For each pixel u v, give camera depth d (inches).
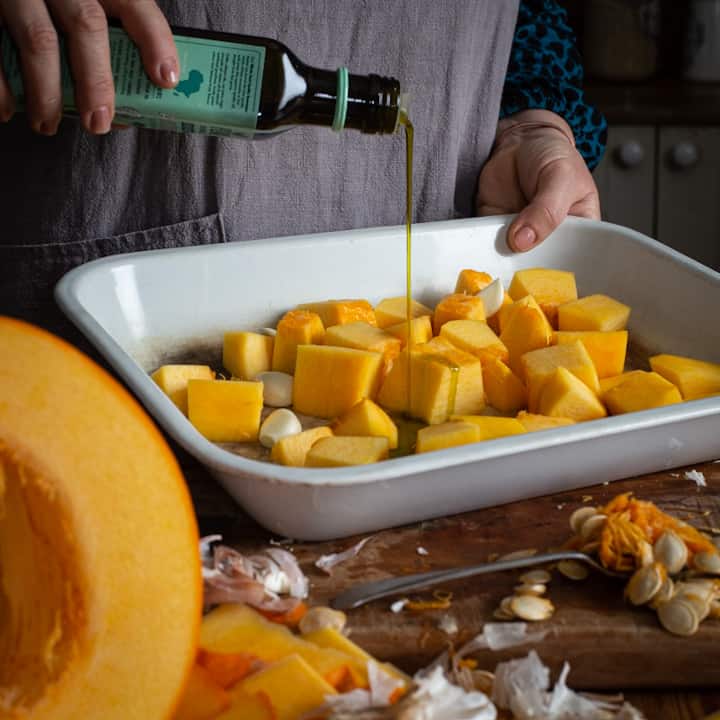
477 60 52.8
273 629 29.1
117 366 36.9
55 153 47.6
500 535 34.9
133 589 24.8
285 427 40.7
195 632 25.5
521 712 27.9
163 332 45.6
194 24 45.7
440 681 26.2
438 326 47.3
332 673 27.3
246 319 47.1
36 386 24.3
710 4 87.0
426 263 49.5
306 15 47.3
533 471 35.1
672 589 30.7
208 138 47.7
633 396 41.4
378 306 48.2
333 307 46.3
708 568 31.7
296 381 43.2
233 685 27.0
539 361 43.1
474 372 42.3
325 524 33.5
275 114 36.7
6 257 49.4
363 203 52.4
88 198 48.3
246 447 40.9
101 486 24.5
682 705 30.3
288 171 50.0
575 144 59.0
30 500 25.1
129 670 25.0
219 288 46.4
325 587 32.6
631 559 31.8
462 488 34.4
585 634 30.2
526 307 45.6
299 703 25.9
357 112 37.0
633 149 85.5
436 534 34.9
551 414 41.1
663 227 88.2
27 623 26.0
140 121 37.9
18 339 24.5
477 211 55.8
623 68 88.8
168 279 45.5
